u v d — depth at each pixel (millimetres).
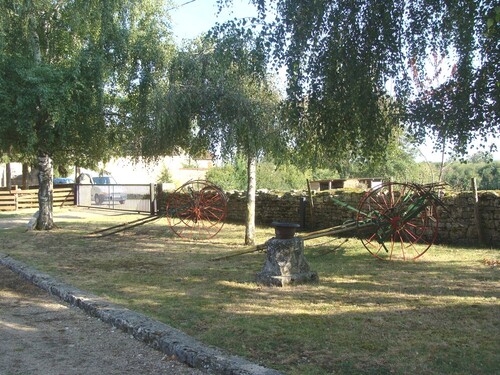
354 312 5438
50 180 15234
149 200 20875
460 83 5734
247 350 4293
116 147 15297
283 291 6539
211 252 10383
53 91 11875
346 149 6699
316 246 10938
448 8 5469
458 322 4996
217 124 10039
